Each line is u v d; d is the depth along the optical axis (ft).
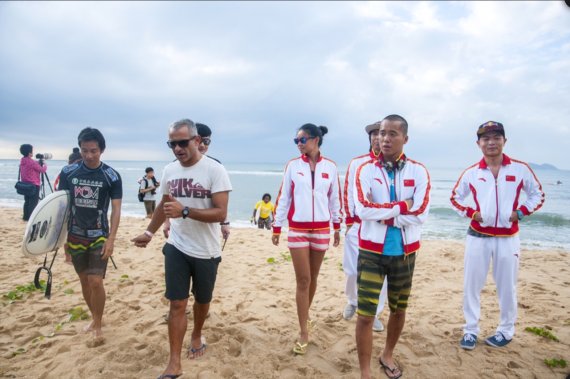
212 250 10.17
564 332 12.85
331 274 20.56
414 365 10.73
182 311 9.75
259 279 19.26
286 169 12.63
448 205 74.33
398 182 9.50
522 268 22.49
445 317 14.25
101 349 11.21
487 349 11.61
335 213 13.25
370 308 9.17
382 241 9.25
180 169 10.18
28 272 19.44
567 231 46.60
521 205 11.37
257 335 12.42
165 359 10.71
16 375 9.88
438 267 22.41
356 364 10.81
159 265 21.22
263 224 40.57
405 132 9.42
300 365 10.62
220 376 9.96
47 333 12.49
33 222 11.19
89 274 11.63
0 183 113.70
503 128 11.39
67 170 12.09
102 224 11.83
